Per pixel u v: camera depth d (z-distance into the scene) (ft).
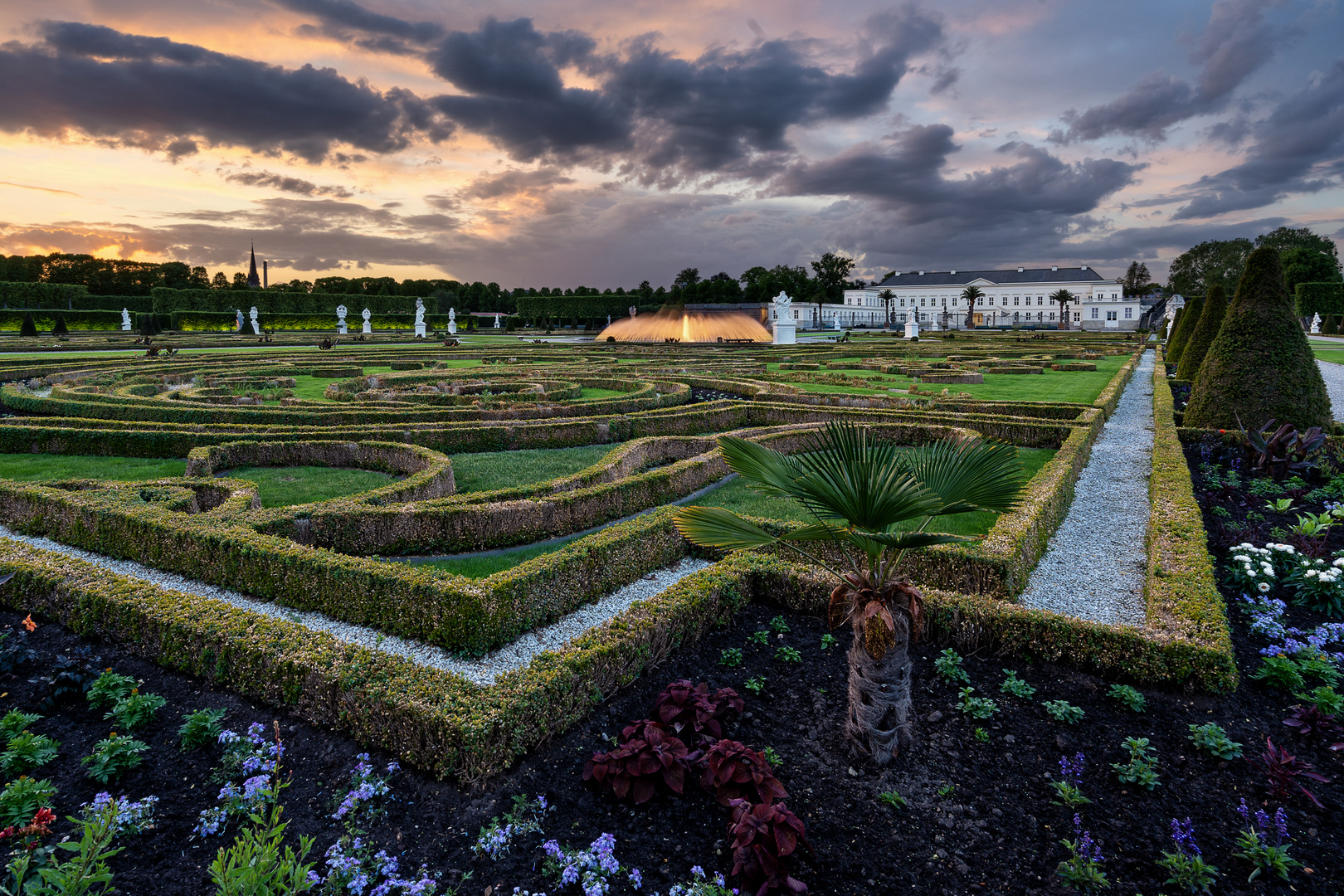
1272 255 53.57
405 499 35.53
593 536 28.43
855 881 13.53
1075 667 20.76
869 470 13.94
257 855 12.34
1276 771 15.05
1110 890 13.12
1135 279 499.51
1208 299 87.66
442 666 22.27
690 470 40.37
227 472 46.06
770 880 13.05
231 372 98.37
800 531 15.20
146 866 13.84
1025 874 13.56
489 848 14.17
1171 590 23.35
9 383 89.10
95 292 377.71
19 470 46.85
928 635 22.45
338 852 13.76
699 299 418.10
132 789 16.08
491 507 31.86
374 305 320.29
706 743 16.47
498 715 16.24
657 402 68.13
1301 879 13.21
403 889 13.16
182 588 28.04
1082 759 15.98
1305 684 19.90
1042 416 65.41
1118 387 81.87
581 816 15.20
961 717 18.48
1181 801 15.30
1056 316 441.27
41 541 33.76
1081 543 33.32
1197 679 19.29
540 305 381.40
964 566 25.72
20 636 23.45
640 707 19.34
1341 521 33.60
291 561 26.14
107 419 59.52
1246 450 46.06
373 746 17.43
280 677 19.06
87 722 18.84
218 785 16.22
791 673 20.98
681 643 22.45
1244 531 32.07
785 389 80.94
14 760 16.30
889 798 15.42
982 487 15.38
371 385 86.17
